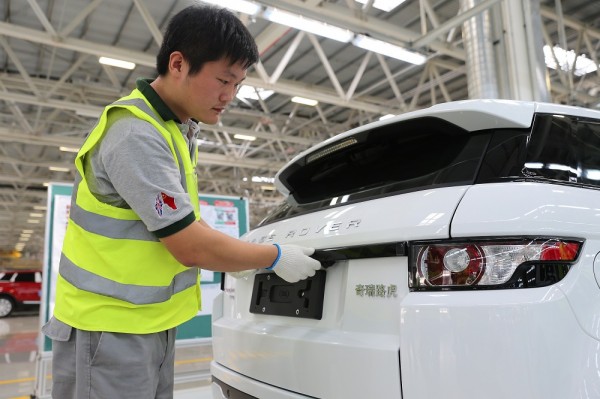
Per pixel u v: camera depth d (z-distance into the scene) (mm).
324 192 1735
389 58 8219
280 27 6117
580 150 1455
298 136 11773
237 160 12391
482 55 5031
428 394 1059
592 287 1125
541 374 995
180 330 4523
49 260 3930
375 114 9891
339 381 1252
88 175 1203
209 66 1203
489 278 1077
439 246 1138
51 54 7902
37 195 19156
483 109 1303
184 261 1163
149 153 1130
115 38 7359
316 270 1453
